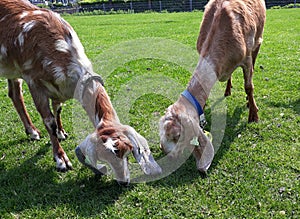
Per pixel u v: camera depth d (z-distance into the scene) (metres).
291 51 4.34
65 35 1.93
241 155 2.07
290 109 2.59
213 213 1.67
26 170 2.05
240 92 2.96
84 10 16.59
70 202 1.79
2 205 1.79
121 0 16.44
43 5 17.00
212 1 2.48
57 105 2.24
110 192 1.84
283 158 2.03
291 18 8.36
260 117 2.50
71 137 2.39
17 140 2.40
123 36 6.58
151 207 1.73
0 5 1.99
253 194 1.77
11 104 3.03
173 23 8.61
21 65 1.97
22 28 1.92
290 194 1.75
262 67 3.60
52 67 1.88
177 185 1.86
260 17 2.50
